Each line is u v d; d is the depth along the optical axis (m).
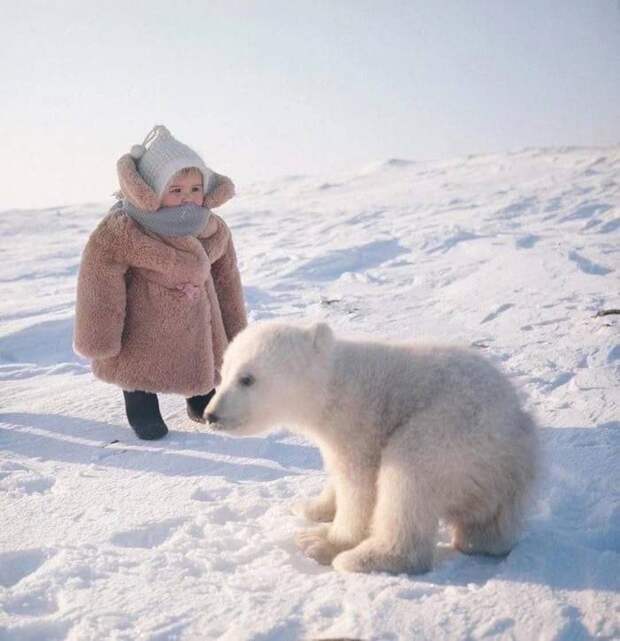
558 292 7.20
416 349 2.87
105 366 4.18
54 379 5.80
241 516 3.09
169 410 4.77
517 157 30.83
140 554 2.70
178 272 4.09
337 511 2.84
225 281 4.63
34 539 2.83
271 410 2.89
